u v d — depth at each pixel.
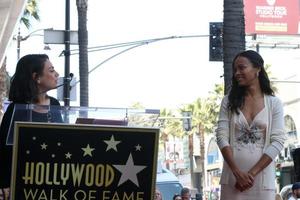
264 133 4.90
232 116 4.99
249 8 44.91
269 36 45.09
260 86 5.04
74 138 4.02
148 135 4.05
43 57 5.08
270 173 4.86
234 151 4.91
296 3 45.25
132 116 4.32
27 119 4.32
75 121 4.32
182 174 76.50
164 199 17.25
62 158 4.01
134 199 4.02
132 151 4.04
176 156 76.19
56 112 4.36
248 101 4.98
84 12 23.45
